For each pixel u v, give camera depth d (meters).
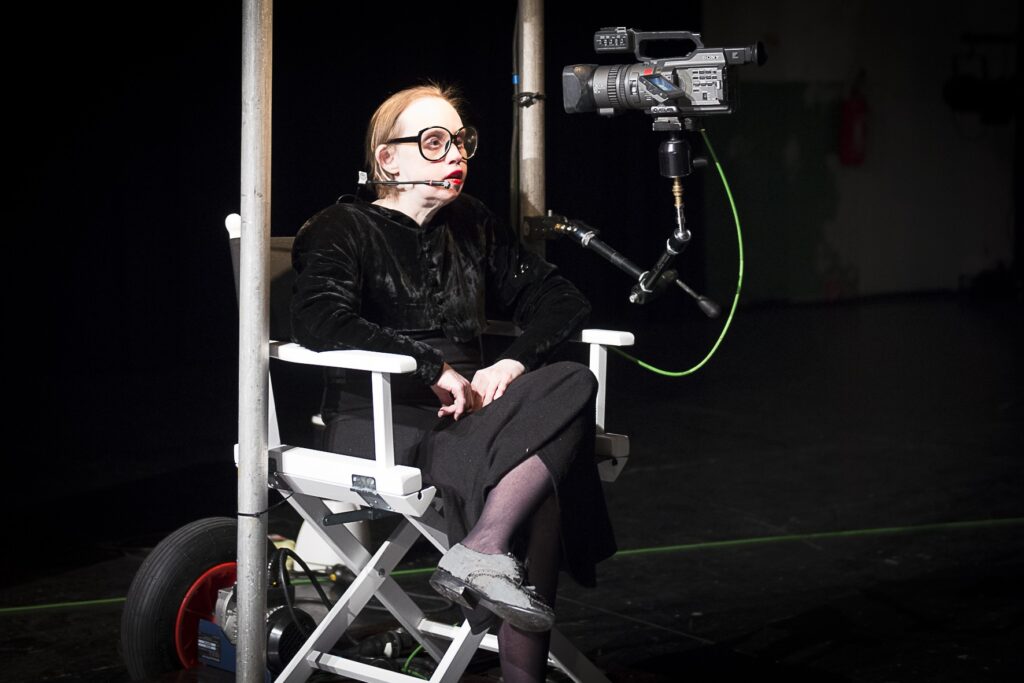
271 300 2.22
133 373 6.60
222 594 2.31
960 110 9.87
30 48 6.29
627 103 2.30
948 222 9.95
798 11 9.07
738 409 5.59
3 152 6.30
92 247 6.54
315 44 6.80
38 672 2.58
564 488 2.01
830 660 2.65
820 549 3.49
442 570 1.92
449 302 2.26
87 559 3.41
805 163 9.24
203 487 4.23
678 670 2.60
